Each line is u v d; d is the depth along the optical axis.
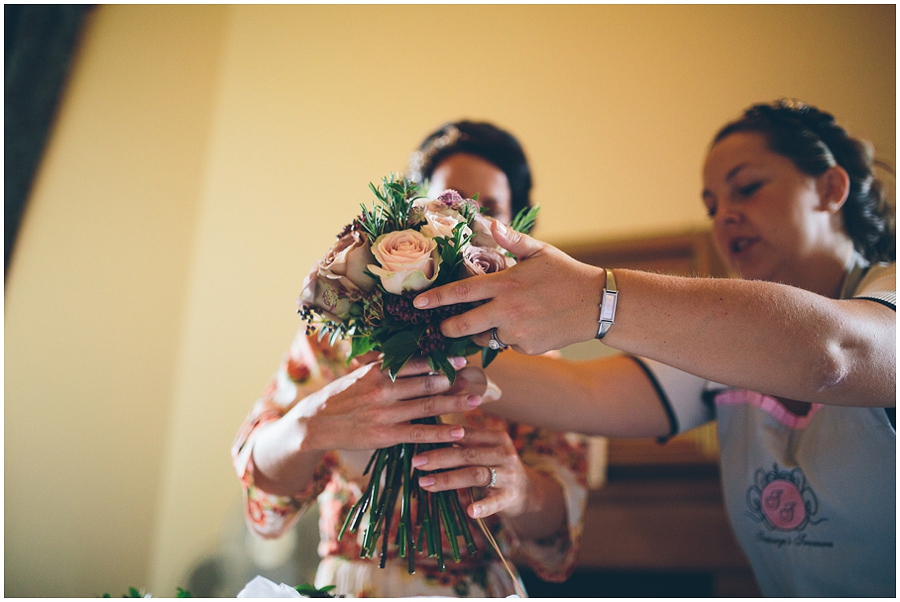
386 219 0.85
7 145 2.90
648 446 1.90
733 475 1.15
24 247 2.90
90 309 2.76
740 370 0.73
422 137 2.57
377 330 0.85
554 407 1.14
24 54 2.97
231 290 2.61
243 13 3.00
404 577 1.02
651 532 1.84
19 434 2.64
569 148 2.35
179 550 2.32
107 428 2.56
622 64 2.38
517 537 1.15
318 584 1.08
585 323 0.75
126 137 2.98
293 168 2.70
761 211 1.17
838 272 1.15
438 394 0.91
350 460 1.11
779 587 1.09
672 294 0.74
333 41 2.82
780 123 1.20
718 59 2.27
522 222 0.93
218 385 2.50
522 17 2.58
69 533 2.45
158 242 2.77
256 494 1.09
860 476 0.95
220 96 2.90
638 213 2.20
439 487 0.87
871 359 0.73
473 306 0.81
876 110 2.05
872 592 0.96
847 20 2.15
